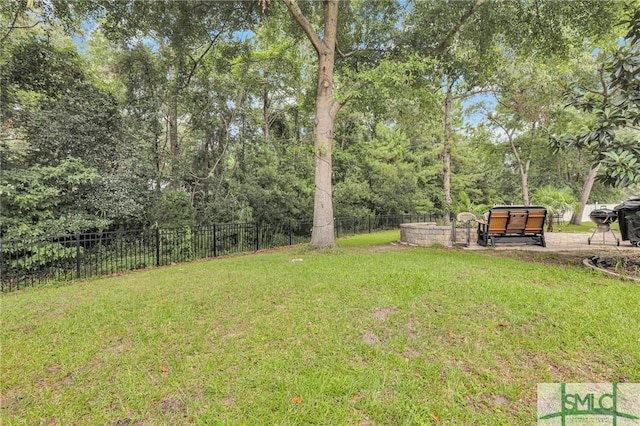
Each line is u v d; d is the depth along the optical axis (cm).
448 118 1137
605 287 396
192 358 252
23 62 881
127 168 917
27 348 276
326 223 799
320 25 935
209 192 1265
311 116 1627
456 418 185
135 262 716
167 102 1191
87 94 905
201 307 362
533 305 335
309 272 511
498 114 1620
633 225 551
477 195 2534
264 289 421
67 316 353
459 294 373
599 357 241
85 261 727
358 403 197
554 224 1595
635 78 480
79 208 832
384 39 902
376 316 321
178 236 834
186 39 996
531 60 1058
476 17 847
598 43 983
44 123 805
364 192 1742
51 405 203
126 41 990
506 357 246
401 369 231
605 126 461
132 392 213
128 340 287
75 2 834
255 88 1382
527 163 1769
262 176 1323
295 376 225
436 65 866
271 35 1103
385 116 1071
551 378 220
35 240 583
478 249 745
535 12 816
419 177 2195
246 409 194
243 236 1001
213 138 1381
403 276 456
